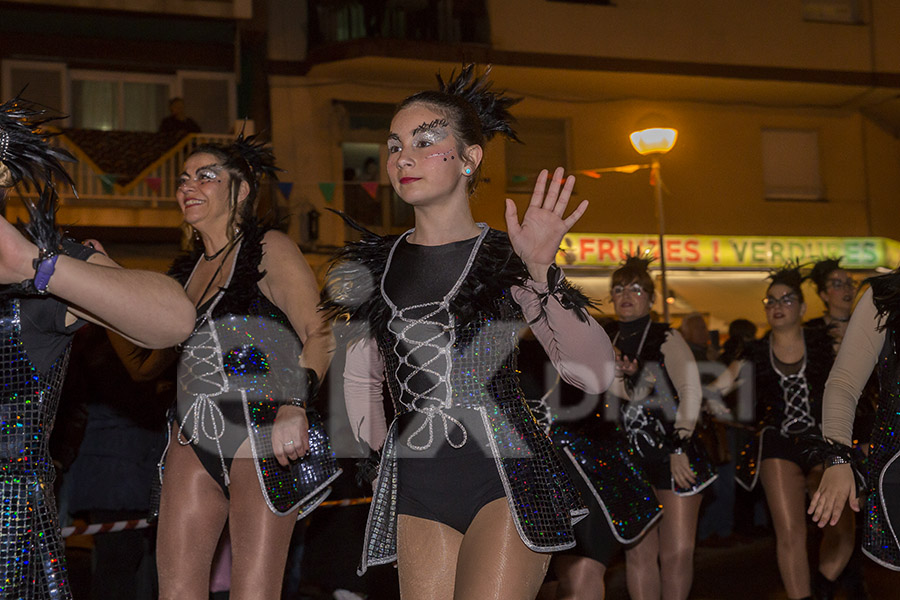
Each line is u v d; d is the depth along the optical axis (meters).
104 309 2.05
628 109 17.19
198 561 3.42
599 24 16.84
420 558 2.69
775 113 18.05
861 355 3.39
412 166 2.77
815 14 18.17
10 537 2.12
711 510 7.92
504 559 2.55
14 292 2.11
